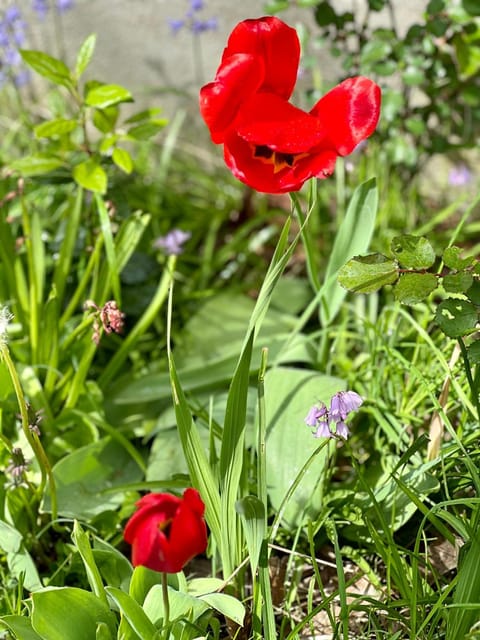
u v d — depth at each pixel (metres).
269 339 0.76
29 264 0.69
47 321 0.68
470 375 0.53
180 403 0.48
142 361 0.78
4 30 0.95
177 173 1.05
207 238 0.98
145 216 0.72
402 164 0.93
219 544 0.52
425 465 0.55
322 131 0.44
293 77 0.46
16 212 0.84
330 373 0.72
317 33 0.95
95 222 0.79
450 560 0.56
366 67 0.84
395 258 0.50
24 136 0.99
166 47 1.01
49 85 1.06
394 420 0.62
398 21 0.92
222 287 0.91
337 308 0.67
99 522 0.62
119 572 0.54
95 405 0.68
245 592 0.57
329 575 0.58
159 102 1.04
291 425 0.62
